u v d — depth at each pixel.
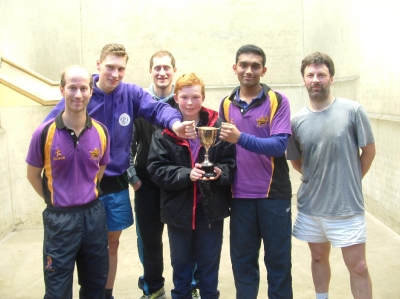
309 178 2.83
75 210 2.54
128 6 9.45
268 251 2.86
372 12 5.51
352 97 6.28
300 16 9.57
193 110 2.82
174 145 2.84
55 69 8.21
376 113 5.42
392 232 4.94
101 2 9.44
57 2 8.32
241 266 2.92
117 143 2.96
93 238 2.59
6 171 5.07
